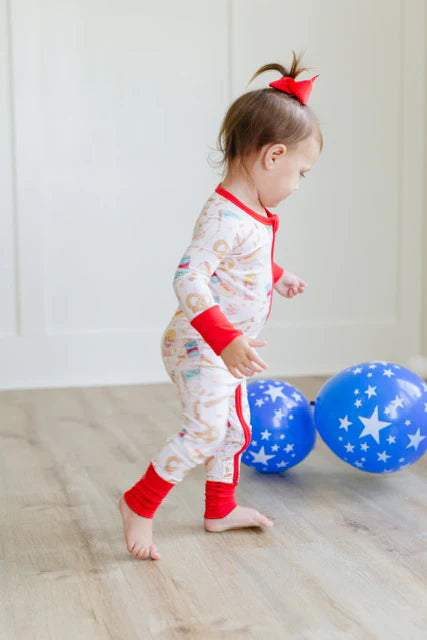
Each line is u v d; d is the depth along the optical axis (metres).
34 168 3.02
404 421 1.75
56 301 3.09
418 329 3.42
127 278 3.14
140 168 3.11
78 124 3.05
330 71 3.21
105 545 1.52
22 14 2.96
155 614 1.24
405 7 3.25
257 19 3.14
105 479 1.92
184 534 1.57
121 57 3.06
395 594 1.30
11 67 2.97
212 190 3.17
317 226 3.28
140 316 3.16
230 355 1.33
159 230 3.15
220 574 1.38
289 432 1.86
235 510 1.58
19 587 1.33
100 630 1.19
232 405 1.54
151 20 3.07
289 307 3.29
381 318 3.38
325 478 1.93
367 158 3.29
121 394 2.92
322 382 3.11
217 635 1.17
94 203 3.09
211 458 1.57
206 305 1.36
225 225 1.42
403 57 3.27
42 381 3.09
